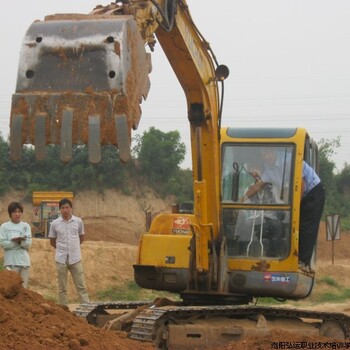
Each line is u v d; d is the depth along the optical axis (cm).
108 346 841
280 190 1254
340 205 6994
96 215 6000
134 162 6450
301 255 1258
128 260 2820
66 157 857
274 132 1281
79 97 864
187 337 1105
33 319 838
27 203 5875
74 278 1466
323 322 1239
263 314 1198
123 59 870
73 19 905
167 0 1041
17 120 871
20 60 883
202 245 1184
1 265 2580
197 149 1176
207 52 1184
